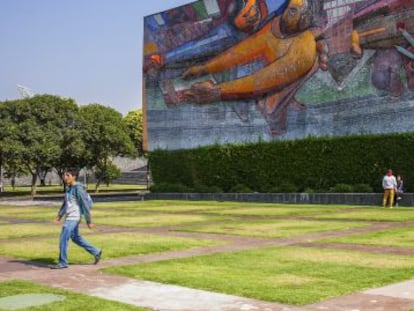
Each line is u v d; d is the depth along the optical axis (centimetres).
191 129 4606
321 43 3775
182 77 4675
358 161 3581
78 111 6112
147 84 4947
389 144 3438
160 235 1786
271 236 1705
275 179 4019
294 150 3912
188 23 4641
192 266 1162
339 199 3450
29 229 2062
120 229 2014
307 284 955
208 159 4453
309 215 2550
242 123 4259
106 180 7075
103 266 1198
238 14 4288
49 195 5891
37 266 1224
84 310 793
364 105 3559
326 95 3753
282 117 4006
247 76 4225
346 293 886
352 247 1441
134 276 1063
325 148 3747
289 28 3966
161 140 4834
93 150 6084
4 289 952
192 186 4562
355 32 3597
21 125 5641
